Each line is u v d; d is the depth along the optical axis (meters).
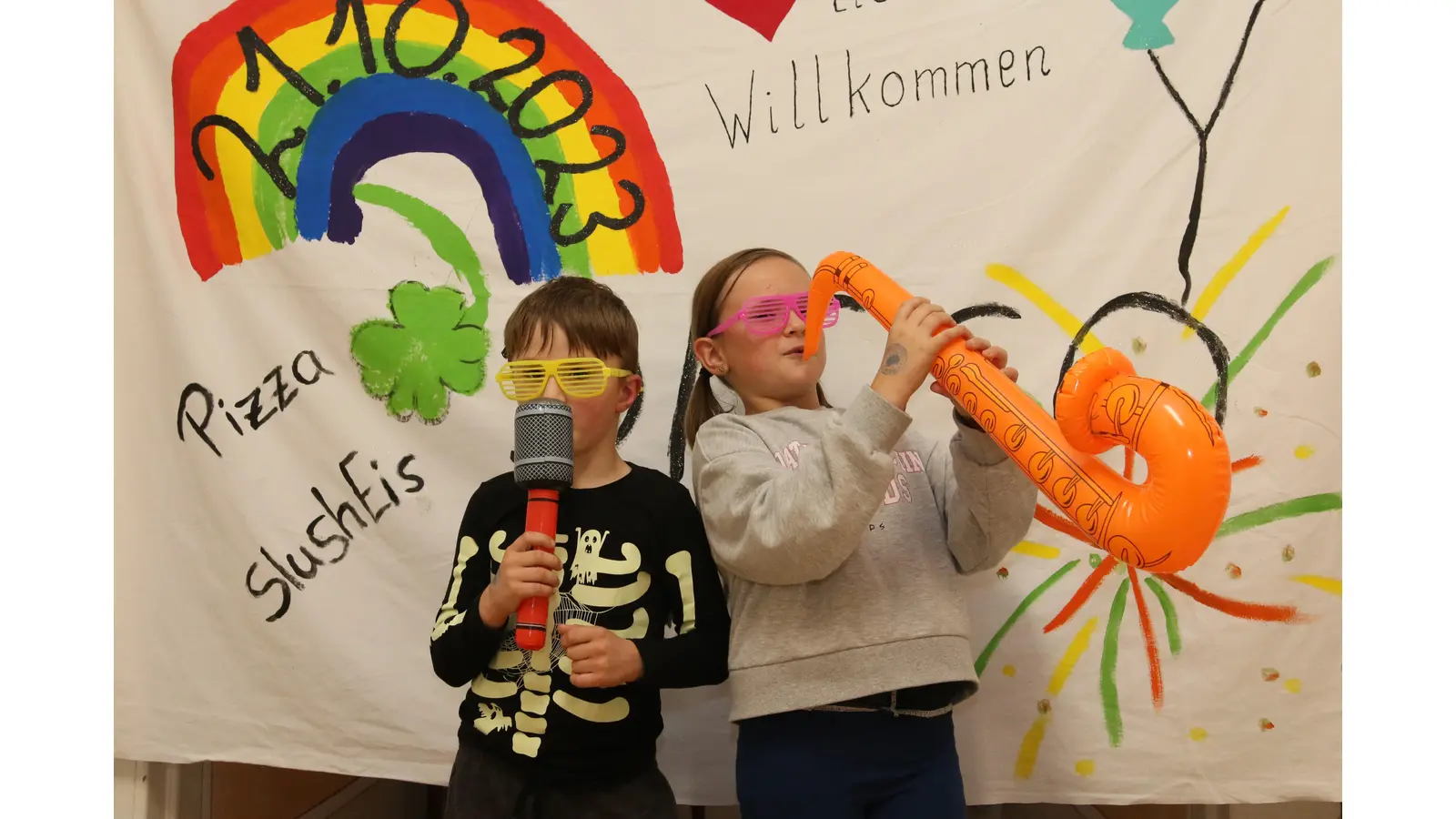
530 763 0.92
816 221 1.20
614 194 1.23
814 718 0.91
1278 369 1.14
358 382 1.24
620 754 0.93
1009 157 1.18
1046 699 1.15
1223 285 1.15
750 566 0.91
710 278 1.10
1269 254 1.14
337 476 1.23
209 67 1.27
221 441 1.25
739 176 1.21
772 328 1.03
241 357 1.25
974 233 1.18
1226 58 1.15
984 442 0.91
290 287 1.25
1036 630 1.15
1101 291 1.16
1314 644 1.12
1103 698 1.14
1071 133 1.17
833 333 1.19
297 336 1.25
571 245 1.23
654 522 0.99
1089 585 1.15
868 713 0.91
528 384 0.98
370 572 1.22
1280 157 1.14
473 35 1.25
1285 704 1.12
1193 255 1.15
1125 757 1.13
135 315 1.27
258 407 1.25
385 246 1.25
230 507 1.24
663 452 1.20
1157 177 1.16
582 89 1.24
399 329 1.24
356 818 1.59
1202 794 1.12
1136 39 1.17
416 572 1.21
